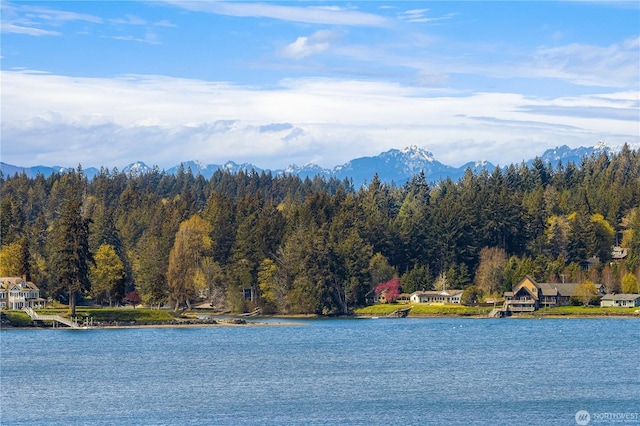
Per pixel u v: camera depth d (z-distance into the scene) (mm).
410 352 157750
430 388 115750
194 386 118750
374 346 169000
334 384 119688
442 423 94750
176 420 96562
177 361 145250
